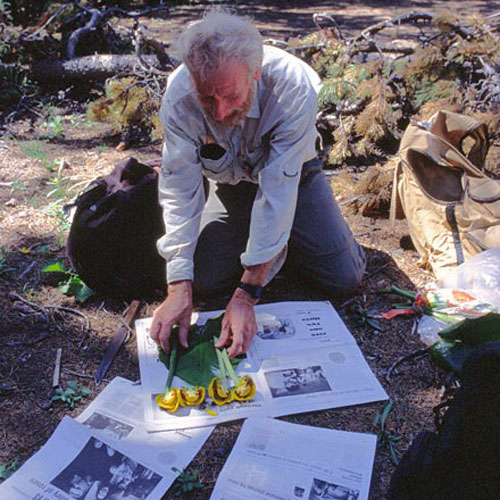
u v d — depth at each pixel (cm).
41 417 218
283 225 226
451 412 167
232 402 221
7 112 514
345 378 233
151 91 463
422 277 302
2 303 275
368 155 434
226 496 186
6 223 341
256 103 219
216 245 273
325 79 457
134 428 211
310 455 200
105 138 477
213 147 235
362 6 973
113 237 267
